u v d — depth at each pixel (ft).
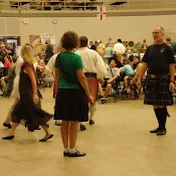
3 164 15.29
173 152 16.66
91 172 14.07
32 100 18.49
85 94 15.55
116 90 34.35
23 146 18.16
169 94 19.84
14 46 62.54
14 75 24.34
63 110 15.33
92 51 21.53
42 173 14.05
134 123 23.48
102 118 25.39
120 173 13.91
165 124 22.30
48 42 55.62
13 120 19.31
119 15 65.46
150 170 14.20
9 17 62.18
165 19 64.85
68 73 15.26
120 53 38.06
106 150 17.17
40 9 64.80
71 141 16.03
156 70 19.84
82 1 65.82
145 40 60.75
